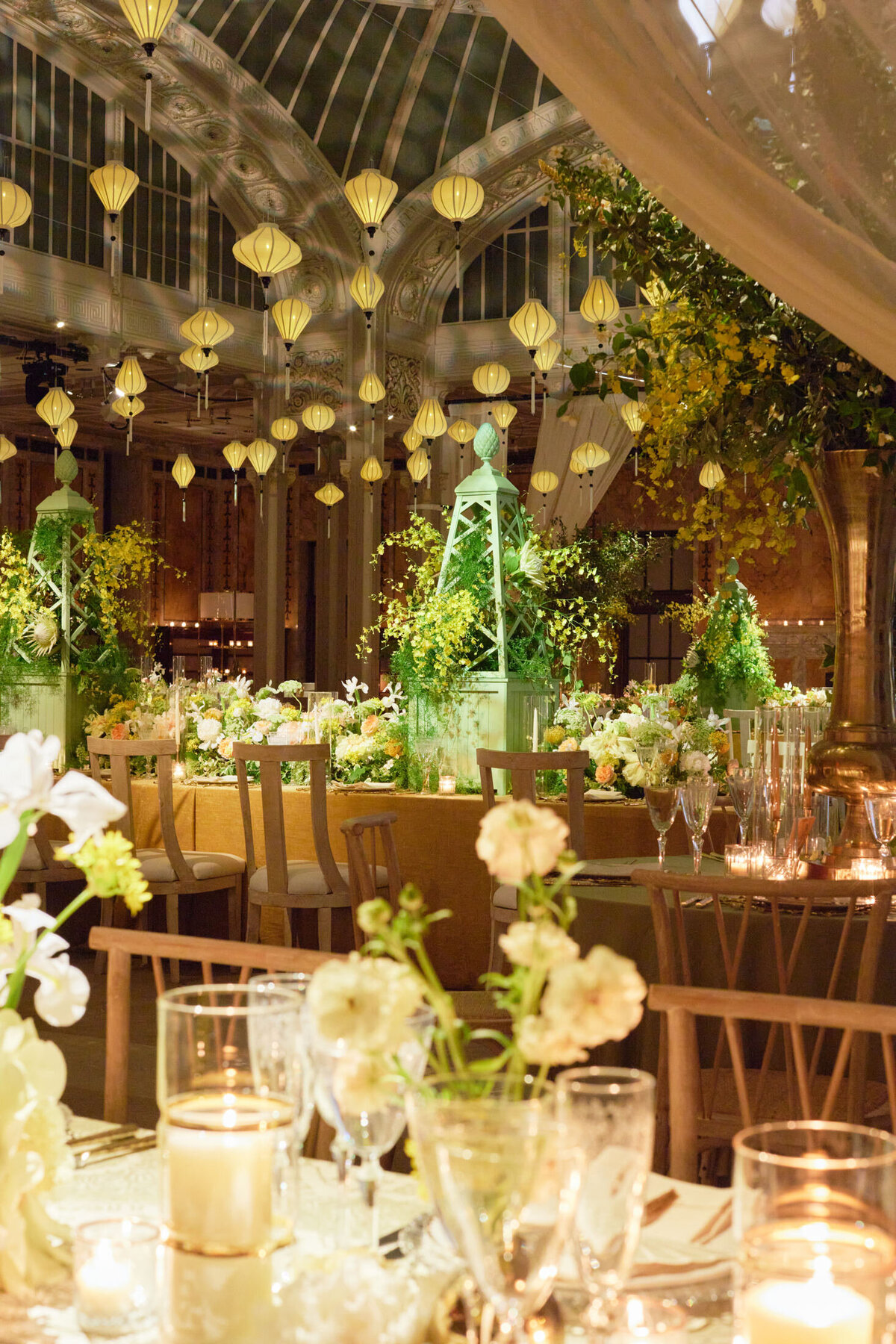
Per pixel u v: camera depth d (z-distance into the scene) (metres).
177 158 13.78
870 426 3.24
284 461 15.30
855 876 3.27
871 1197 0.89
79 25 11.80
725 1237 1.28
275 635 15.54
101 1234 1.13
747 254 2.89
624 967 0.98
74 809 1.22
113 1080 1.97
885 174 2.84
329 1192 1.38
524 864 1.03
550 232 14.76
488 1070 1.02
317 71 12.95
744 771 3.49
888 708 3.43
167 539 19.69
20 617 7.39
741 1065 1.65
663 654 17.16
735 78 2.83
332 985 1.03
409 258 14.83
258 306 15.00
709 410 3.44
